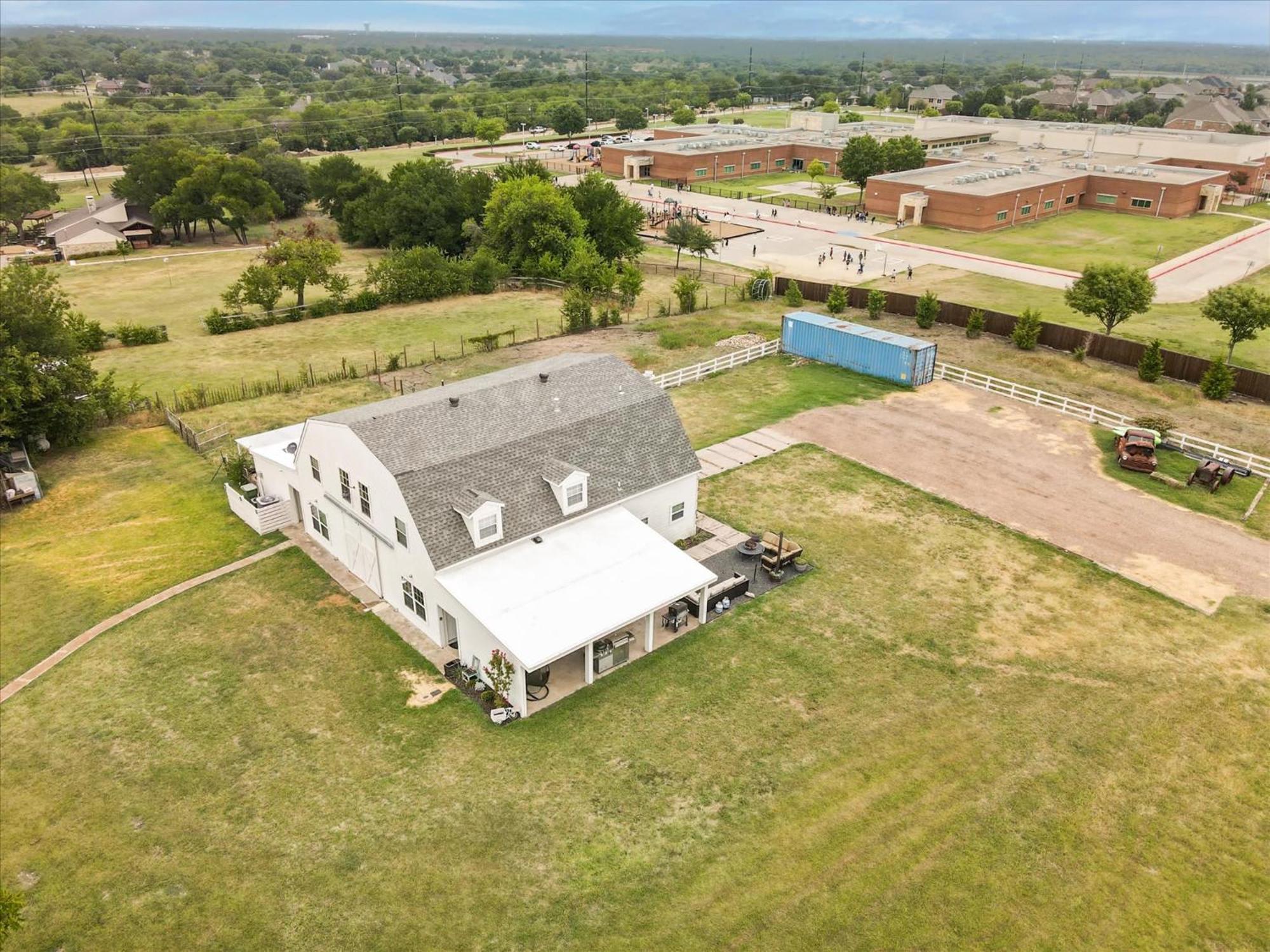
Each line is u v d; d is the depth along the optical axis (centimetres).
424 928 1758
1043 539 3225
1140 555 3125
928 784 2130
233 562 3100
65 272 8494
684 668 2547
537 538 2717
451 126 18188
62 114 17562
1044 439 4059
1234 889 1869
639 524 2864
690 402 4466
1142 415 4347
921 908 1816
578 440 2967
